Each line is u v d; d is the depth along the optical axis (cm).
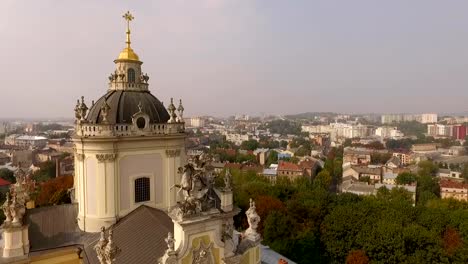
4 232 3956
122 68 5134
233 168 18412
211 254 3400
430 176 19875
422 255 7200
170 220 4484
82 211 4728
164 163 5141
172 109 5166
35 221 4578
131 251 3866
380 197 12925
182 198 3372
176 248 3266
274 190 12181
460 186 17175
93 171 4669
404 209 9538
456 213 9444
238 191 12019
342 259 7975
